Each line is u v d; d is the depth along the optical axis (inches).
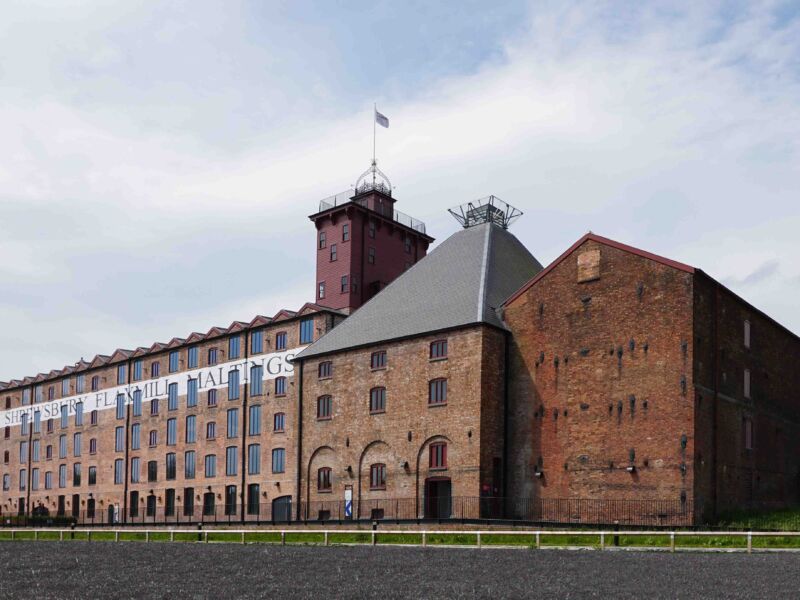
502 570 1051.9
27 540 1942.7
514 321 1855.3
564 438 1731.1
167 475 2842.0
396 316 2020.2
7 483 3585.1
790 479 1963.6
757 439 1819.6
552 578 969.5
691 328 1606.8
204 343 2819.9
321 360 2103.8
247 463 2583.7
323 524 1857.8
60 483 3309.5
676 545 1352.1
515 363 1834.4
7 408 3668.8
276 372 2561.5
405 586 919.7
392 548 1411.2
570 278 1787.6
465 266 2030.0
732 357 1758.1
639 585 907.4
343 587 918.4
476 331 1800.0
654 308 1659.7
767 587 884.6
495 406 1798.7
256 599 844.0
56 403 3415.4
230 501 2608.3
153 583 980.6
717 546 1332.4
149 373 3004.4
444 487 1815.9
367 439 1952.5
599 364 1711.4
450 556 1237.7
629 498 1621.6
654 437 1614.2
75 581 1011.9
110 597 874.1
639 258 1695.4
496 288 1934.1
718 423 1662.2
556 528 1551.4
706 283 1681.8
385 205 2827.3
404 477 1860.2
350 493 1959.9
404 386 1907.0
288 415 2491.4
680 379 1601.9
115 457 3065.9
